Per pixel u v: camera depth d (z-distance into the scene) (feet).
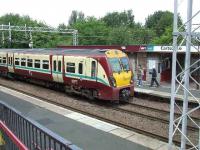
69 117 48.85
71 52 70.54
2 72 109.91
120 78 61.11
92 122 45.96
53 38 233.55
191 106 61.05
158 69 90.79
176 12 29.63
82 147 35.60
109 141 37.78
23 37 217.56
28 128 24.36
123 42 230.68
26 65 89.30
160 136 41.47
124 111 57.11
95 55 62.18
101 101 65.82
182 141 32.37
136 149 35.29
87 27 277.03
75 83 67.67
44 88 84.28
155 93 69.62
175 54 30.30
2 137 30.81
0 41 215.51
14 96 68.13
